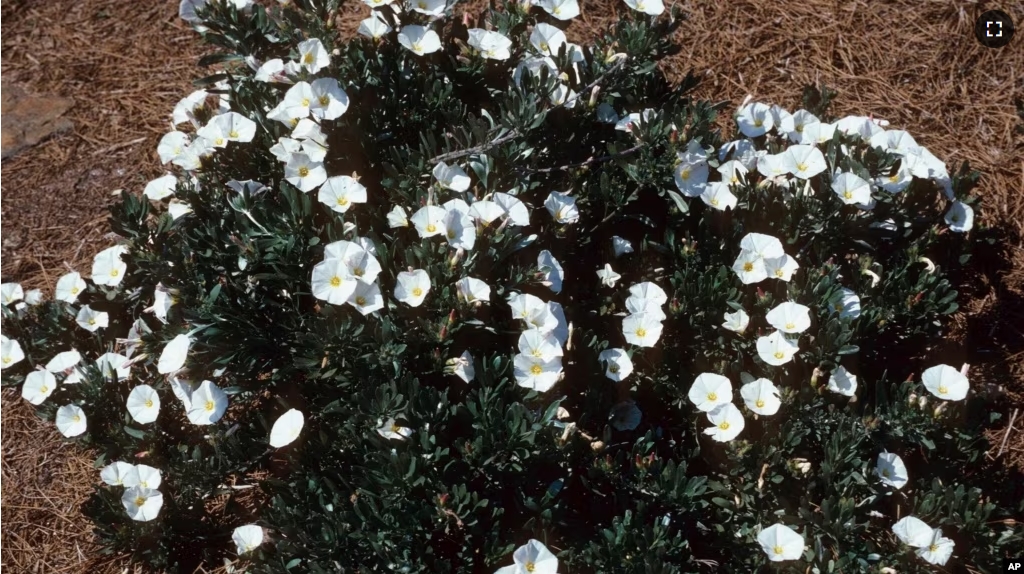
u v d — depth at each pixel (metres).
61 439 1.59
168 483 1.46
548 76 1.48
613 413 1.42
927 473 1.43
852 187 1.46
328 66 1.47
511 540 1.36
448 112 1.48
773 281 1.47
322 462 1.40
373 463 1.34
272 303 1.40
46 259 1.75
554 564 1.29
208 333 1.37
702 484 1.35
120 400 1.48
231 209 1.45
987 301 1.63
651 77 1.58
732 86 1.86
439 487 1.32
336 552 1.33
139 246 1.45
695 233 1.52
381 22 1.49
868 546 1.34
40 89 1.93
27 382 1.48
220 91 1.53
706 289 1.43
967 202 1.56
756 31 1.92
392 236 1.45
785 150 1.54
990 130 1.79
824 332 1.39
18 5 2.03
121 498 1.43
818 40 1.90
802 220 1.49
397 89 1.50
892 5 1.93
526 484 1.37
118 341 1.44
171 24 2.01
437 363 1.37
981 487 1.44
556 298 1.47
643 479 1.37
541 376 1.35
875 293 1.50
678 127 1.46
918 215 1.54
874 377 1.54
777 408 1.38
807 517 1.34
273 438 1.37
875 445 1.43
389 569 1.33
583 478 1.37
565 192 1.49
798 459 1.37
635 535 1.33
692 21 1.93
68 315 1.54
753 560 1.36
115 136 1.88
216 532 1.47
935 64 1.86
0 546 1.51
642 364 1.45
